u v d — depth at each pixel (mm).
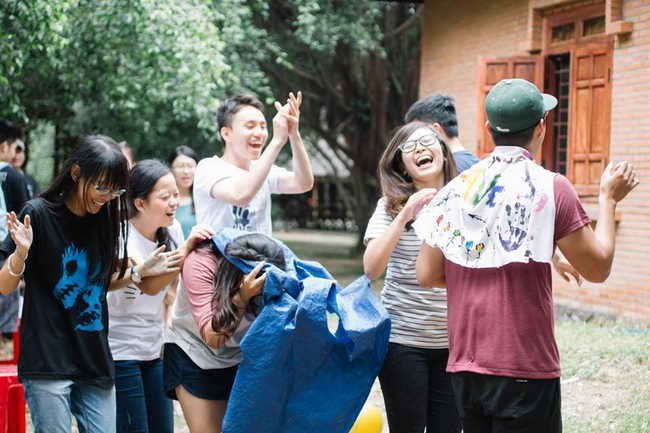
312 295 3416
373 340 3592
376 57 17047
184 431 5922
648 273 8984
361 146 18234
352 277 15469
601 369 6633
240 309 3607
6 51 8969
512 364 2994
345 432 3648
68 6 9125
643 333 8133
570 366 6703
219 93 11992
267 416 3443
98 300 3695
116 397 4113
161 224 4234
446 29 12836
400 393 3916
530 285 3008
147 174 4164
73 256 3625
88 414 3670
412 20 15883
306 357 3477
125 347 4113
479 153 10938
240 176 4355
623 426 5332
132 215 4234
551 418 3033
